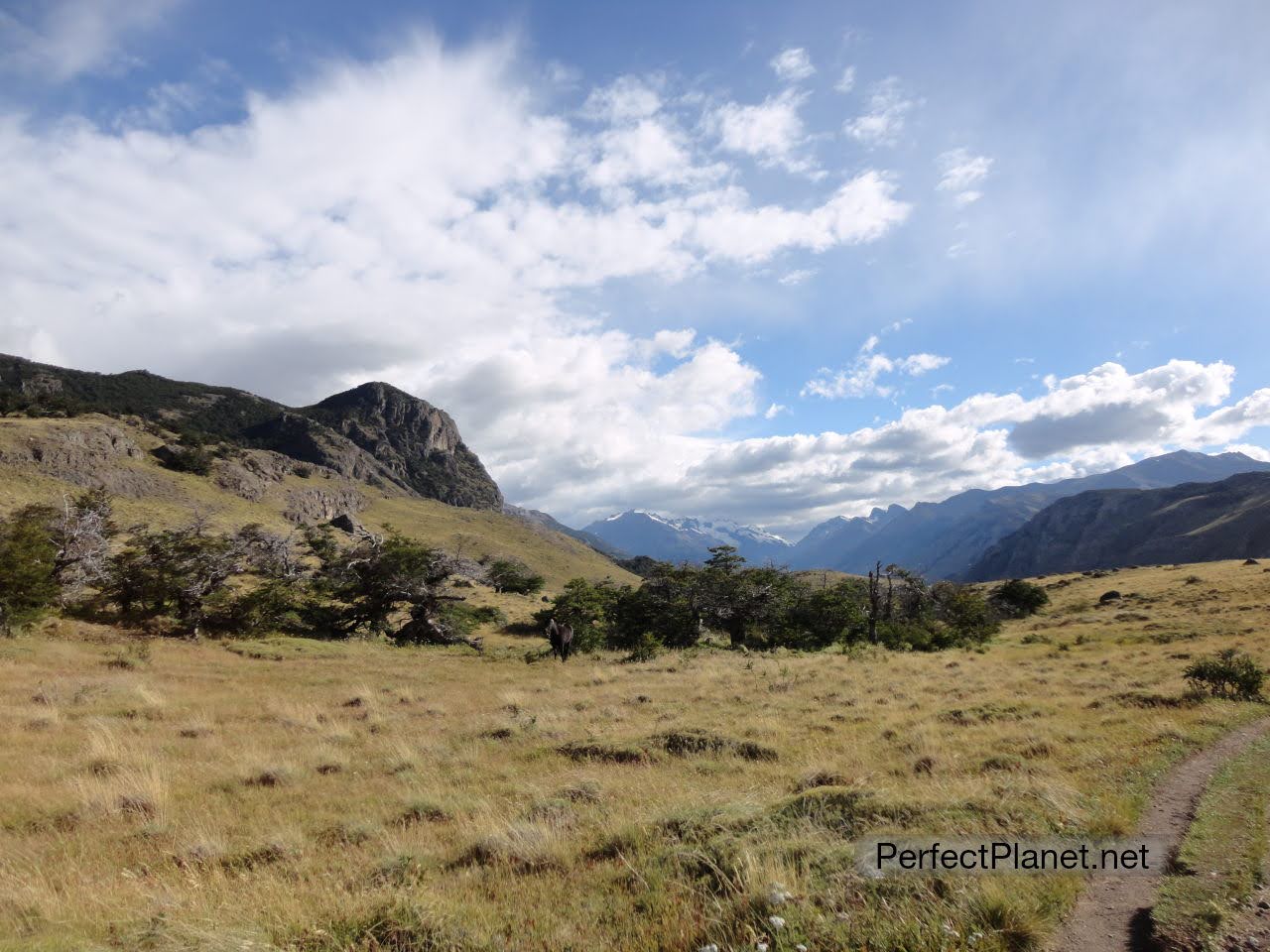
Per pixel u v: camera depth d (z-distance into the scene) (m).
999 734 11.90
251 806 9.22
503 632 59.44
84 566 39.16
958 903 4.89
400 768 11.38
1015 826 6.49
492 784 10.15
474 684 24.34
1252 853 5.72
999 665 26.03
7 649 25.14
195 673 24.42
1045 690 17.83
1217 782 8.05
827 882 5.39
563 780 10.17
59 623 33.28
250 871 6.74
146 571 37.88
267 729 14.94
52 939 4.94
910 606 62.94
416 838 7.63
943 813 6.80
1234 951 4.17
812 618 52.44
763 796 8.61
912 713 14.89
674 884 5.65
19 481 84.19
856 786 8.23
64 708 16.00
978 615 53.94
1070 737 11.23
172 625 38.28
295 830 7.85
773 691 19.59
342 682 24.41
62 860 7.15
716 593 51.22
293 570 51.47
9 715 14.79
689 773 10.47
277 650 34.91
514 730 14.25
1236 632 35.00
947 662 28.09
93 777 10.21
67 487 89.06
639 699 18.94
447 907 5.41
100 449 106.62
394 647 43.28
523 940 4.90
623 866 6.29
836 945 4.45
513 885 6.05
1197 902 4.86
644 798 8.81
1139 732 11.27
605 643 47.44
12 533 32.75
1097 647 34.59
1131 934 4.52
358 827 7.91
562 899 5.69
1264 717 12.51
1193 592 58.53
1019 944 4.41
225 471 135.12
